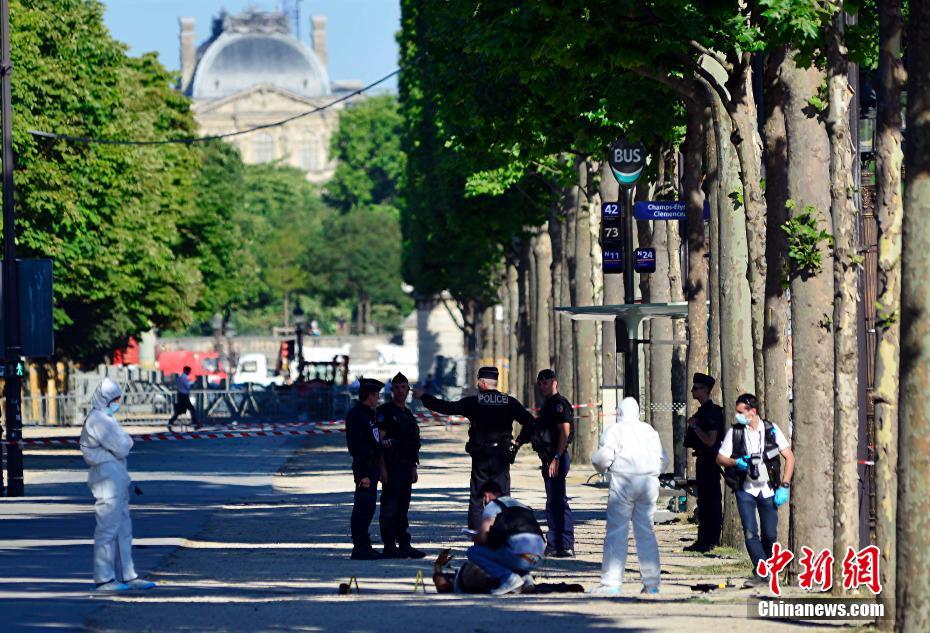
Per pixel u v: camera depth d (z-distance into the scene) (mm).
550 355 127500
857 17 44812
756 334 49188
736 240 52094
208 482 93312
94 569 42031
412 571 47688
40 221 128500
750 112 49062
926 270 29703
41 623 34812
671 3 46906
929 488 29703
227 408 173750
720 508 52656
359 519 51219
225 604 38031
